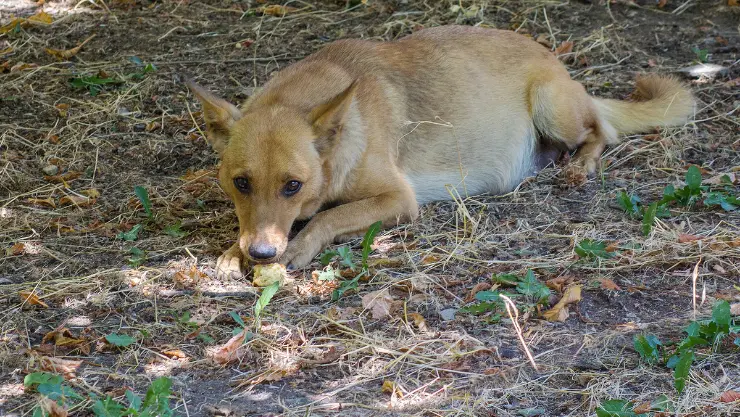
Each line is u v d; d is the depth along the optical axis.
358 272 6.07
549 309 5.59
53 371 5.05
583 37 9.66
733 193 6.95
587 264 6.07
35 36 10.04
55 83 9.15
